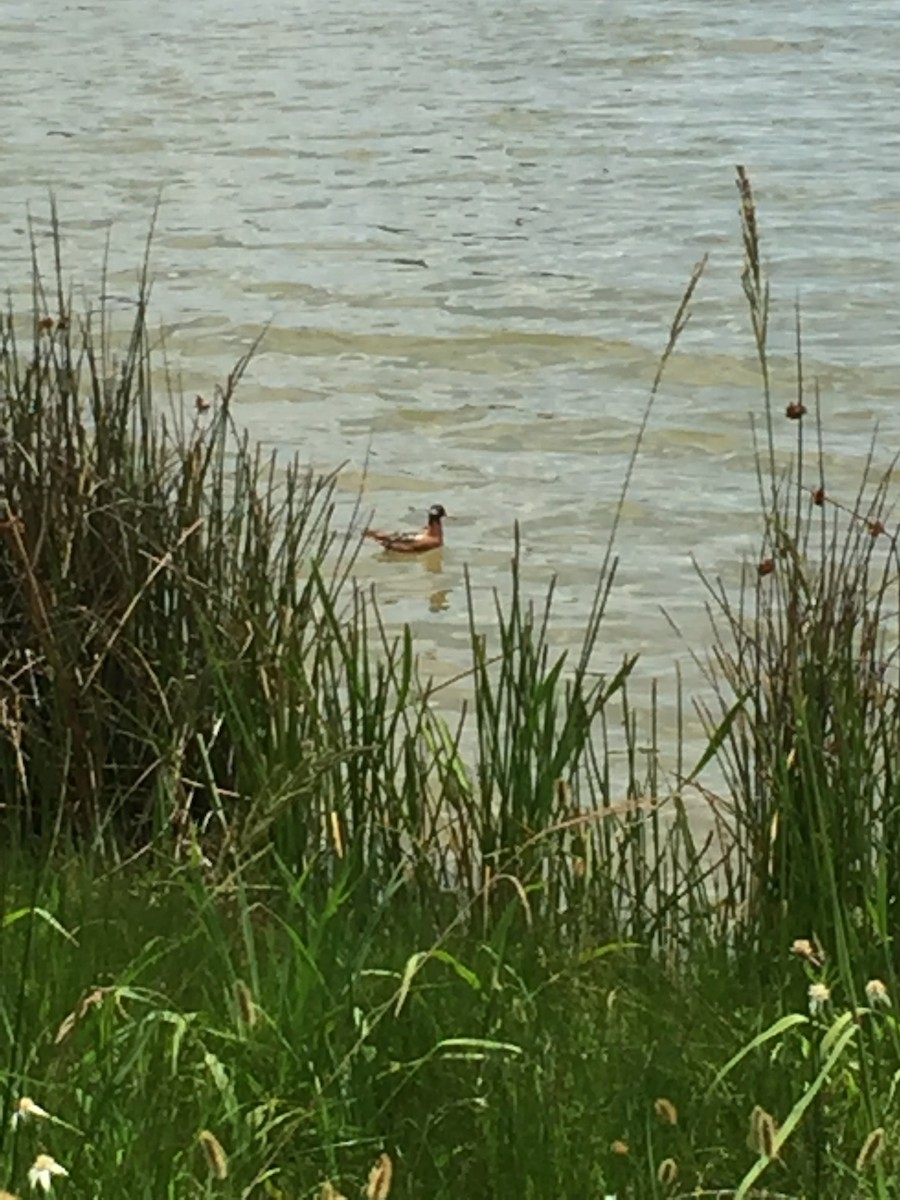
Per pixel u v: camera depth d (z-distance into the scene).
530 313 13.62
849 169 17.47
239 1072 3.52
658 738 7.46
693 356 12.68
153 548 5.42
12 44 25.91
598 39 24.14
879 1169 3.18
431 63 23.23
